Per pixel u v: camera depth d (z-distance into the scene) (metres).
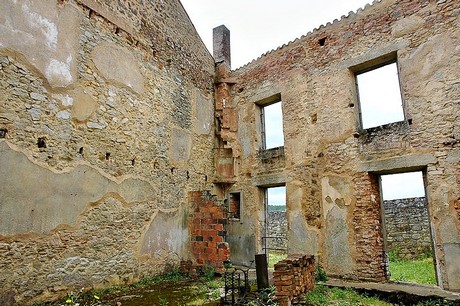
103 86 6.30
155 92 7.63
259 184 8.83
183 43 8.91
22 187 4.77
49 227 5.06
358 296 5.42
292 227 7.89
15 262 4.57
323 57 7.98
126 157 6.62
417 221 9.88
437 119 6.06
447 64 6.06
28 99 5.00
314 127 7.88
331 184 7.36
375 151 6.80
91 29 6.19
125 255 6.29
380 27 7.05
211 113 9.73
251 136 9.30
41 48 5.25
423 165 6.13
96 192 5.89
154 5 7.94
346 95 7.41
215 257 7.38
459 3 6.05
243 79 9.84
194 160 8.73
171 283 6.51
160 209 7.29
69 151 5.52
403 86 6.56
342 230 7.03
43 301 4.85
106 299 5.23
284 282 4.40
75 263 5.37
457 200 5.66
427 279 6.94
